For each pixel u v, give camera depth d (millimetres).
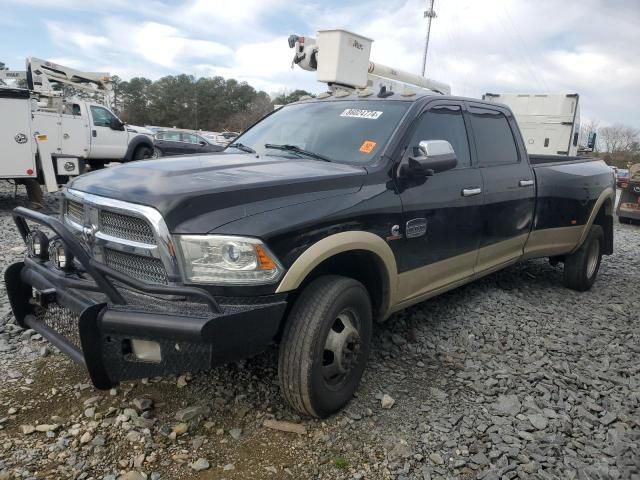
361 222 3289
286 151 4051
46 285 3188
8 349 3854
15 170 10180
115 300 2771
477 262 4695
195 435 2988
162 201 2736
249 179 3025
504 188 4828
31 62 14820
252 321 2734
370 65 8367
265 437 3012
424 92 4527
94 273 2770
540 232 5520
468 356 4191
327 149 3926
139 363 2740
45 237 3412
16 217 3414
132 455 2793
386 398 3393
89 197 3107
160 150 22688
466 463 2893
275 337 3209
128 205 2828
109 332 2688
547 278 6766
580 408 3498
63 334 3164
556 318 5211
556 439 3135
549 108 15750
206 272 2699
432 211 3926
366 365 3820
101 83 17109
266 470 2752
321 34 7227
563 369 4074
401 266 3699
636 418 3451
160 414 3154
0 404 3170
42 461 2713
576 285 6246
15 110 10047
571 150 15797
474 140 4660
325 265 3281
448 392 3613
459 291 5699
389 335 4441
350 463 2842
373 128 3961
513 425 3271
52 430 2945
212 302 2611
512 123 5332
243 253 2711
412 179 3791
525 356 4262
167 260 2715
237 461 2807
